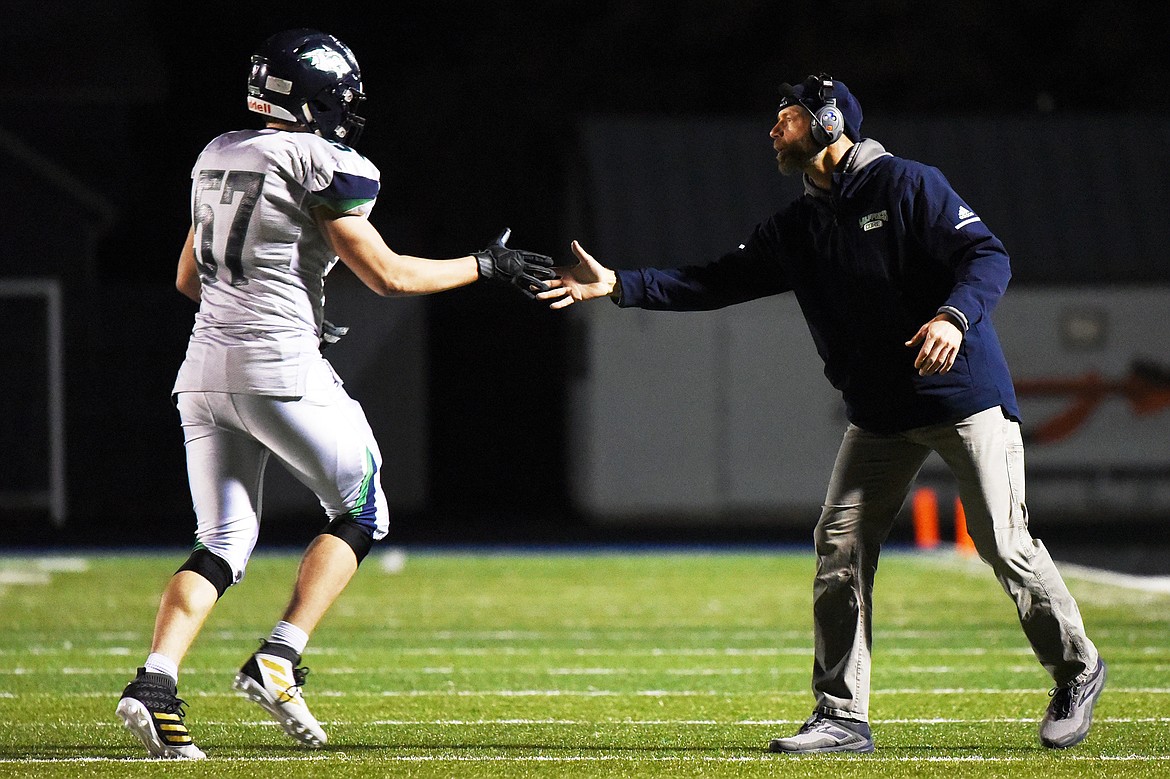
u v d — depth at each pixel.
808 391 88.56
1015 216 93.31
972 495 21.34
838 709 22.14
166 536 78.19
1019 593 21.66
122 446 87.06
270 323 20.09
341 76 20.58
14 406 85.81
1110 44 130.25
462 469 100.50
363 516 20.98
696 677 31.06
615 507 88.31
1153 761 21.09
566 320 100.00
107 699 27.61
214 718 25.30
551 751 22.17
